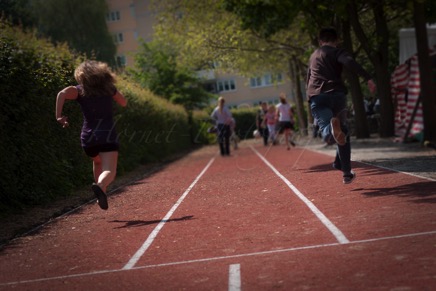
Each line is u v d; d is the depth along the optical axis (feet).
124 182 52.11
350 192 29.01
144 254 19.83
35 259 20.86
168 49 166.61
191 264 17.62
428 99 56.24
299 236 19.94
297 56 114.42
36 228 28.50
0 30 38.93
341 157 30.19
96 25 90.99
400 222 20.08
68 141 43.91
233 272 16.08
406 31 75.51
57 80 42.11
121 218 29.35
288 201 28.63
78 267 18.84
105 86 27.04
